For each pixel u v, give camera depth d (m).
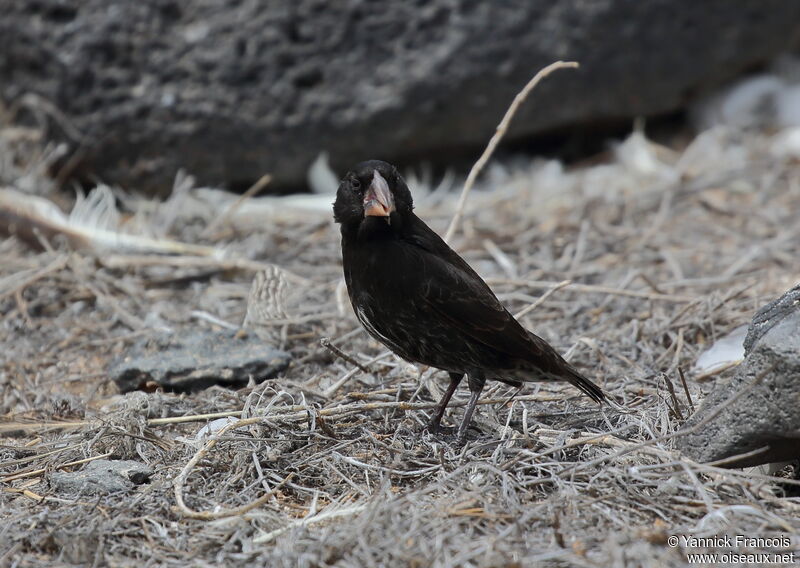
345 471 7.30
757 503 6.41
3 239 12.86
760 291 11.13
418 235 7.85
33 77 14.13
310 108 14.16
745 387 6.45
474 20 14.20
